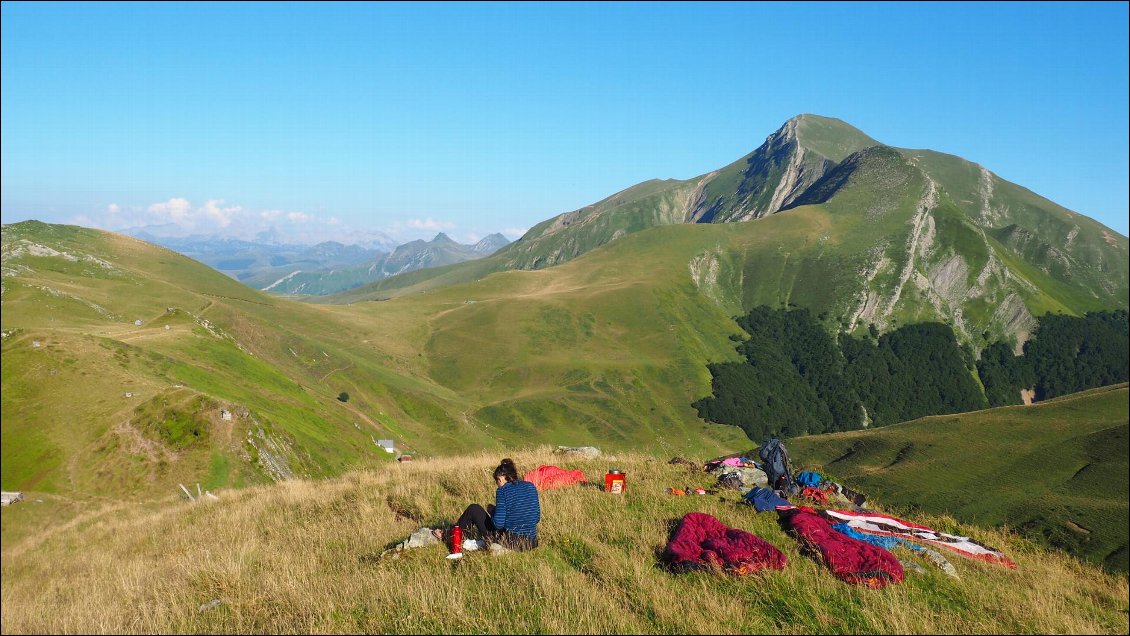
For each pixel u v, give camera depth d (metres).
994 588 9.46
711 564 8.62
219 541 11.91
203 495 21.56
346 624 6.85
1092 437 105.25
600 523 10.93
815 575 8.59
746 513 11.77
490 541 9.42
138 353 66.00
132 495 44.50
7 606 9.64
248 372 89.38
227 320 152.62
